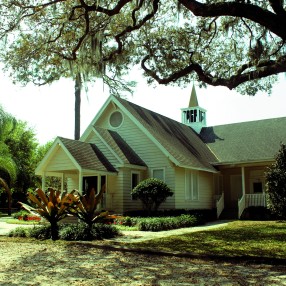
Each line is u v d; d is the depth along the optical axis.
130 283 6.39
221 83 12.47
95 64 13.02
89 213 13.20
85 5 11.50
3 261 8.56
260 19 9.36
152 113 27.47
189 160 23.52
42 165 21.72
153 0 11.80
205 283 6.39
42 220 20.52
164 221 17.17
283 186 19.83
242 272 7.30
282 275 7.01
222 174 28.36
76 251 10.08
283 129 28.31
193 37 15.51
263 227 17.55
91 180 23.84
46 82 15.01
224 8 9.50
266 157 25.61
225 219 24.17
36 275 7.04
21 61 14.33
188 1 9.96
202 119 33.44
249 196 24.97
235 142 29.05
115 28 14.29
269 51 13.62
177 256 9.23
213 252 9.84
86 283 6.38
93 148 22.83
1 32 12.91
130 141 24.12
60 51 14.52
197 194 24.73
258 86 16.42
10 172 29.12
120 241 12.41
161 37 15.29
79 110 31.39
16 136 40.06
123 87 16.30
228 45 15.73
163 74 15.40
